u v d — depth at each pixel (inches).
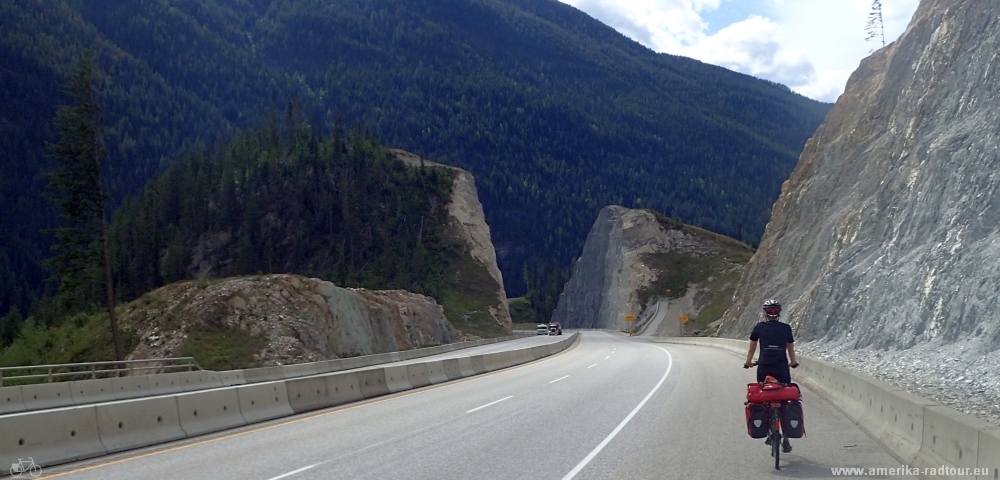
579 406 689.6
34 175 6688.0
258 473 409.1
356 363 1658.5
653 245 5265.8
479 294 4126.5
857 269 1456.7
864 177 1737.2
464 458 436.8
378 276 3843.5
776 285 2148.1
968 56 1425.9
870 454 430.9
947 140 1301.7
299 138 5009.8
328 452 474.3
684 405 681.0
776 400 398.3
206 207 4281.5
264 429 612.4
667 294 4763.8
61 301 2052.2
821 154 2368.4
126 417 529.0
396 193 4623.5
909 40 1999.3
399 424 606.9
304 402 755.4
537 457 435.5
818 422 571.8
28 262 5457.7
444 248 4325.8
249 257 3794.3
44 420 464.4
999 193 1101.7
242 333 1857.8
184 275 3917.3
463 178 5029.5
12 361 1921.8
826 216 2012.8
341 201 4456.2
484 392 886.4
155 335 1833.2
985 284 1001.5
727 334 2431.1
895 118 1679.4
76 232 2001.7
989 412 560.1
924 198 1301.7
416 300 2989.7
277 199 4397.1
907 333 1119.0
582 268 6067.9
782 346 418.3
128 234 4308.6
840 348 1284.4
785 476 374.0
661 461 415.8
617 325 5002.5
